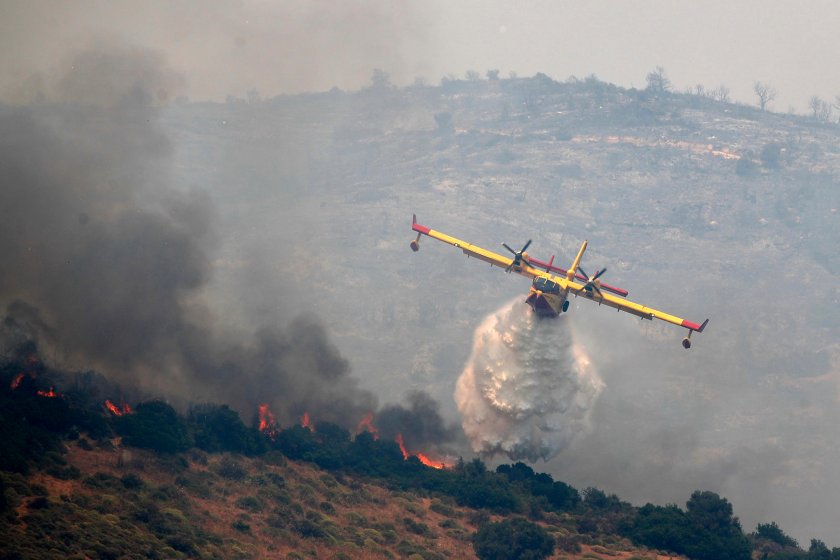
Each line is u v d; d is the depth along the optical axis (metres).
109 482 192.38
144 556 168.12
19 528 164.50
